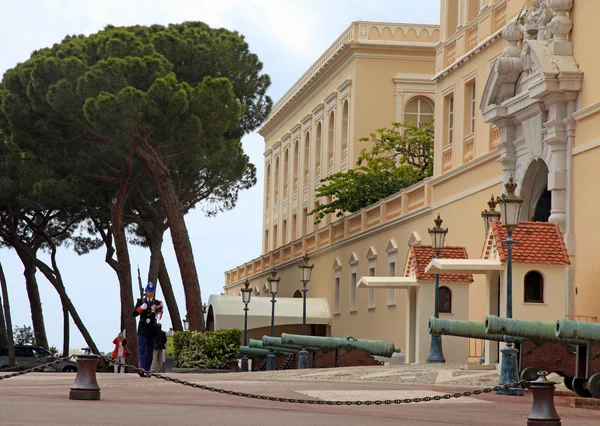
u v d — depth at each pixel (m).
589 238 27.30
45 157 42.97
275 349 36.97
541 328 18.81
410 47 55.75
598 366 18.33
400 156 54.81
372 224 47.81
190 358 37.75
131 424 12.11
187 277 41.41
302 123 65.50
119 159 44.56
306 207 63.91
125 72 39.69
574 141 28.45
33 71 40.88
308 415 14.30
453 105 39.00
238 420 13.08
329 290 54.03
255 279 71.06
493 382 21.67
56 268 55.91
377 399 17.56
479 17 36.75
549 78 28.64
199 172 49.94
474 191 35.84
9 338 55.25
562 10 29.22
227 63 44.91
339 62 58.22
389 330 44.16
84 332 55.06
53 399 15.66
